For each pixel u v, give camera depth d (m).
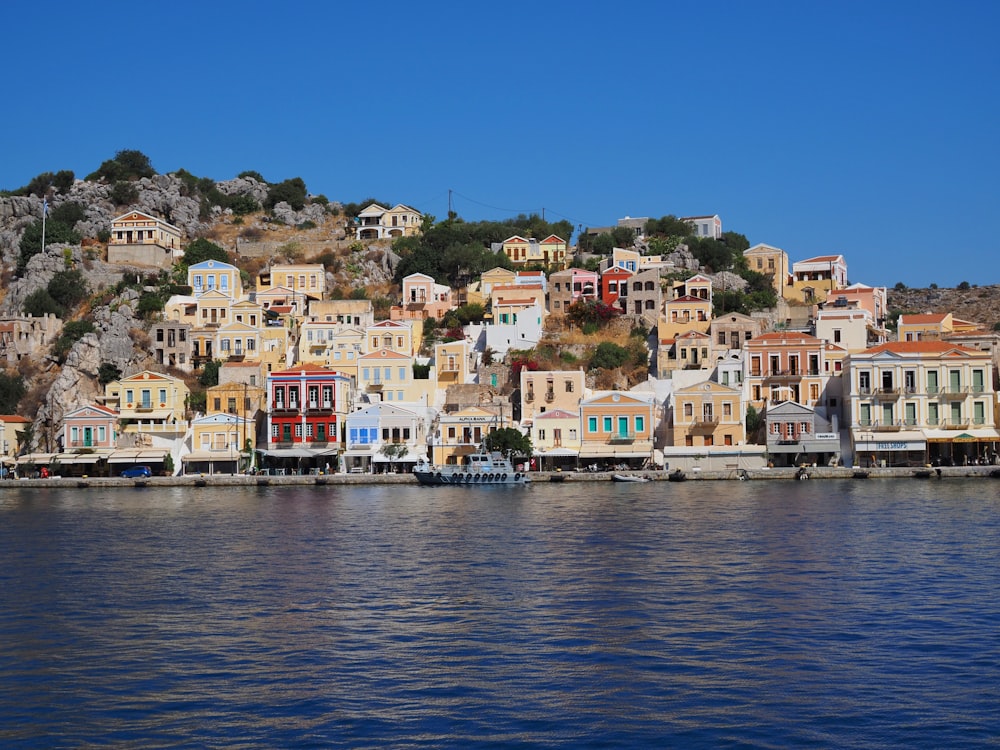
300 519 111.81
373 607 65.00
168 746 42.78
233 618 62.72
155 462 172.75
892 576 71.88
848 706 45.72
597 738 42.75
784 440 165.50
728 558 80.44
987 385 165.62
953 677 49.09
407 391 190.00
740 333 197.62
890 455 166.12
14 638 58.88
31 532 103.62
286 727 44.44
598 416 171.12
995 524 96.94
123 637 58.78
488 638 57.16
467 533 97.44
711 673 50.44
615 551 84.69
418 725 44.41
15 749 42.69
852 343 194.38
